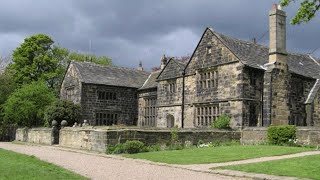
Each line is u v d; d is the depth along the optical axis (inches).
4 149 1059.3
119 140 1005.8
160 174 588.1
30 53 2412.6
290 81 1364.4
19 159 761.0
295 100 1411.2
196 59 1477.6
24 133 1665.8
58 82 2564.0
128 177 555.2
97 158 847.7
